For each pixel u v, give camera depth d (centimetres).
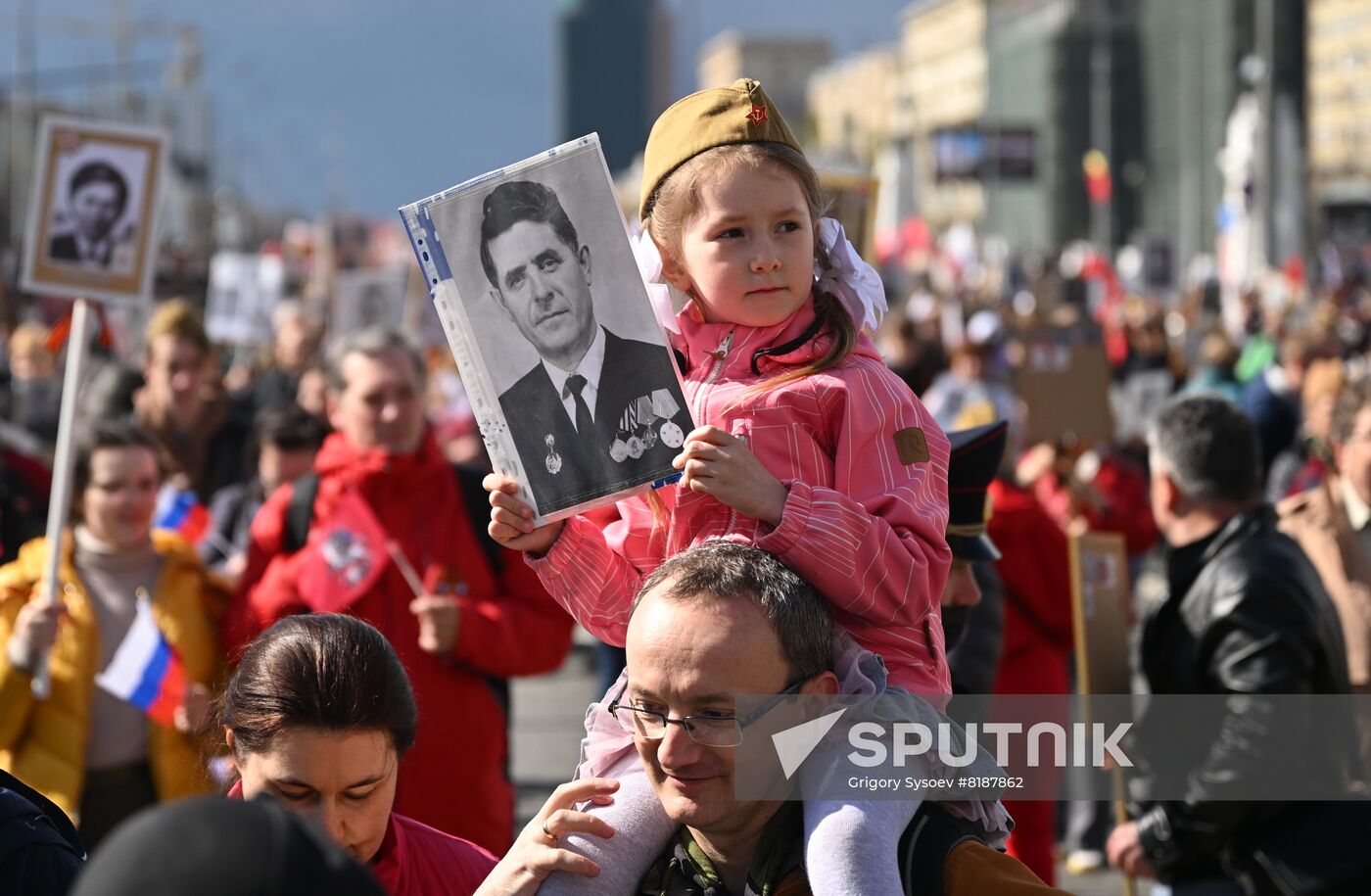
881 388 260
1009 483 611
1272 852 404
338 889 136
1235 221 3078
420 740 482
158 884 130
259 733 264
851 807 232
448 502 509
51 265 587
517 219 256
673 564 241
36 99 4906
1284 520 504
